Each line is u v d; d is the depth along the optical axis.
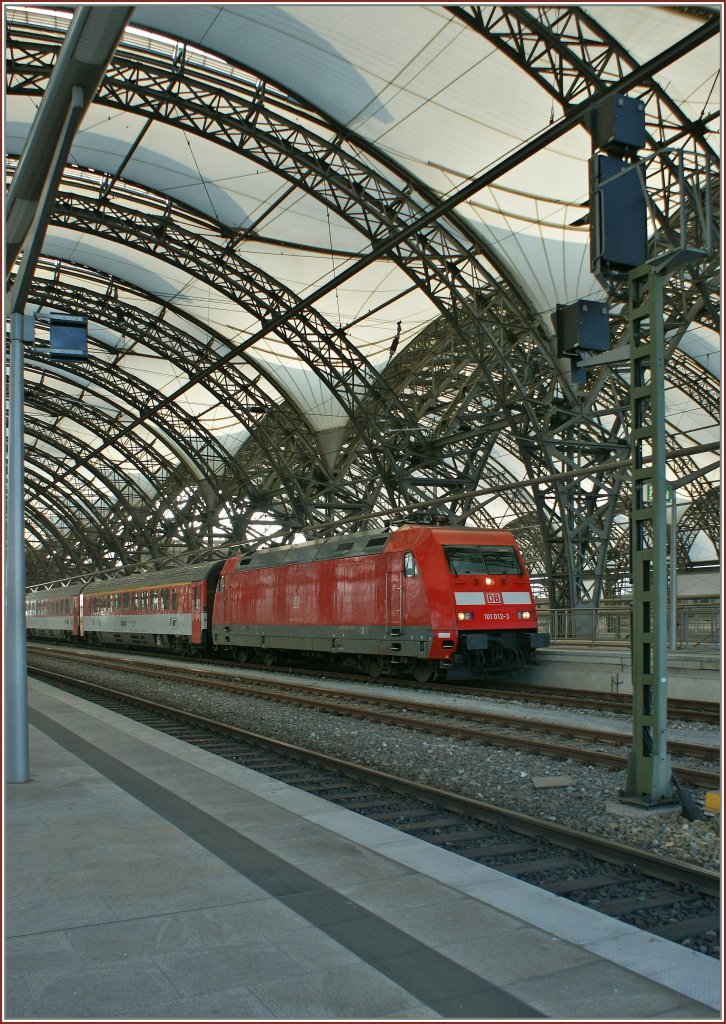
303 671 27.94
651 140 23.67
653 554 9.06
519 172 28.88
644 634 9.23
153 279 45.62
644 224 9.56
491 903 6.00
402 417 46.97
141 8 25.56
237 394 55.47
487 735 13.61
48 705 17.58
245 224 38.19
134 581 46.19
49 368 59.28
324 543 26.97
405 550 22.25
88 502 82.88
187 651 38.50
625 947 5.28
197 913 5.68
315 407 51.34
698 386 48.88
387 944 5.21
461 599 21.19
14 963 4.89
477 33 22.91
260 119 31.34
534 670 23.34
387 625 22.67
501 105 26.25
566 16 22.27
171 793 9.24
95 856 6.93
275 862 6.82
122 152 34.25
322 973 4.79
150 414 59.81
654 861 7.07
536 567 73.50
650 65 21.34
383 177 32.50
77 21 7.13
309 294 42.47
